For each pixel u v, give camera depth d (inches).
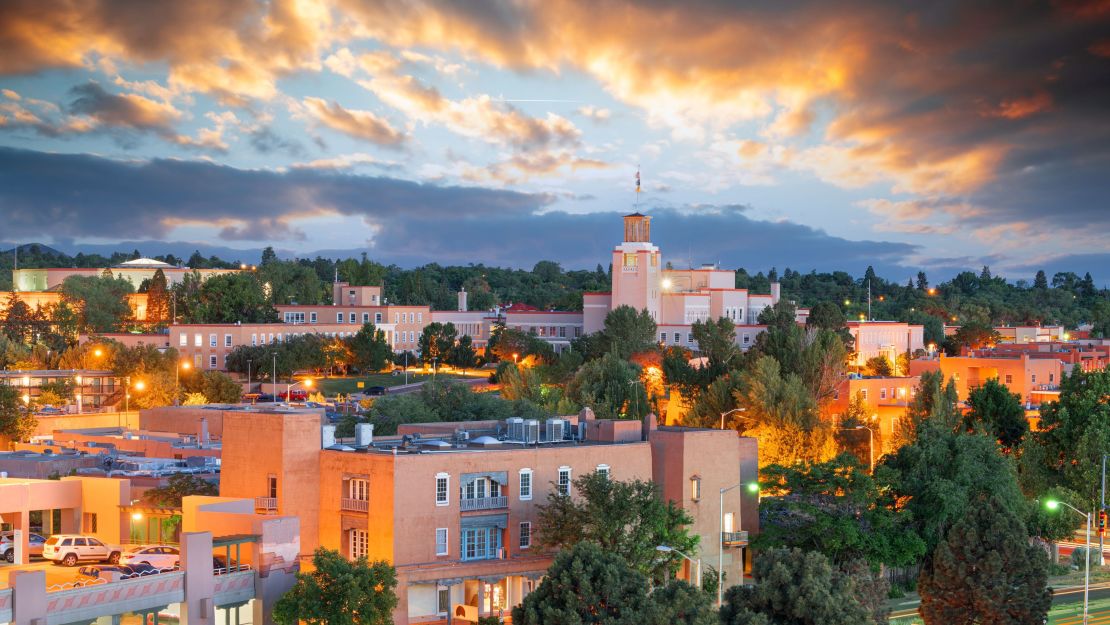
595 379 7396.7
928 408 6427.2
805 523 4325.8
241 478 3636.8
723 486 4057.6
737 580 4092.0
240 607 3189.0
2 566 3444.9
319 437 3634.4
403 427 4330.7
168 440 5177.2
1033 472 5565.9
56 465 4485.7
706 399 6555.1
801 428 5959.6
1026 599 3496.6
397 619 3346.5
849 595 3058.6
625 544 3540.8
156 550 3393.2
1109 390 6067.9
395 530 3440.0
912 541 4458.7
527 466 3710.6
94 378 7529.5
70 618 2787.9
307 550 3580.2
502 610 3587.6
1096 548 5492.1
